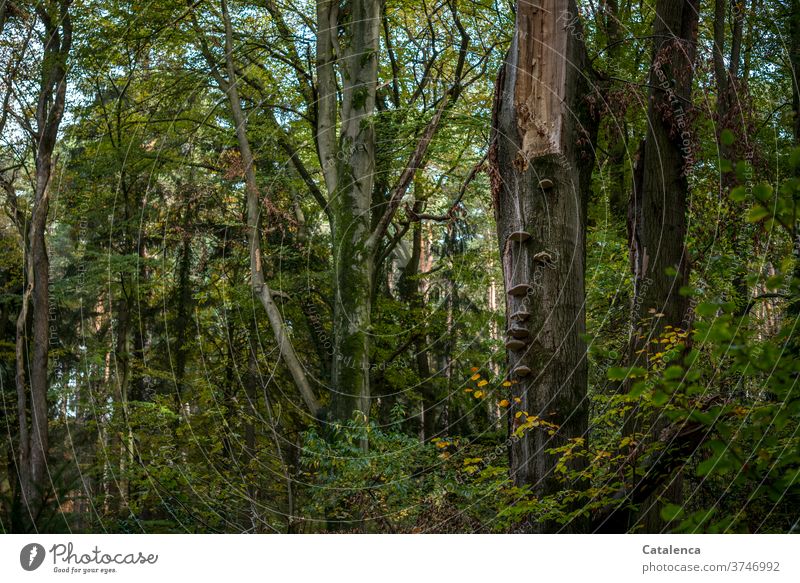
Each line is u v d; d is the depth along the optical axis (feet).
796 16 40.32
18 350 43.19
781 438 18.11
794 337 15.79
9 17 48.52
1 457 40.63
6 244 54.90
